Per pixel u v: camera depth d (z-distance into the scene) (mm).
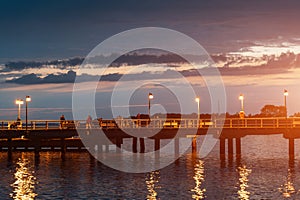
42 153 94062
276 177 67812
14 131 80500
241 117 90312
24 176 69312
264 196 57344
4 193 59469
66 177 68562
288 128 82375
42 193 59469
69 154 91625
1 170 74062
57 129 81250
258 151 104250
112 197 57562
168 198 56812
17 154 92688
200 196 57531
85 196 58000
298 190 60156
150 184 63844
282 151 104375
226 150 107188
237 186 62344
